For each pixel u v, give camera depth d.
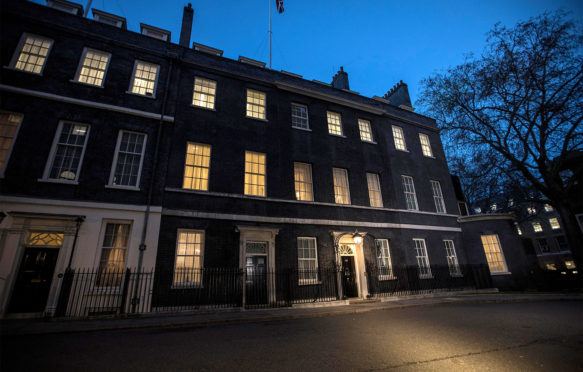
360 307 11.11
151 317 9.02
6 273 8.66
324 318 9.07
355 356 5.07
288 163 14.57
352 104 17.83
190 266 11.02
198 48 15.66
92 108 11.17
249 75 15.22
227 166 12.96
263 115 15.09
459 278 17.12
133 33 12.98
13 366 4.45
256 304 11.59
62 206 9.65
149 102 12.30
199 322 8.02
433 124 21.98
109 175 10.73
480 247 17.69
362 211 15.62
